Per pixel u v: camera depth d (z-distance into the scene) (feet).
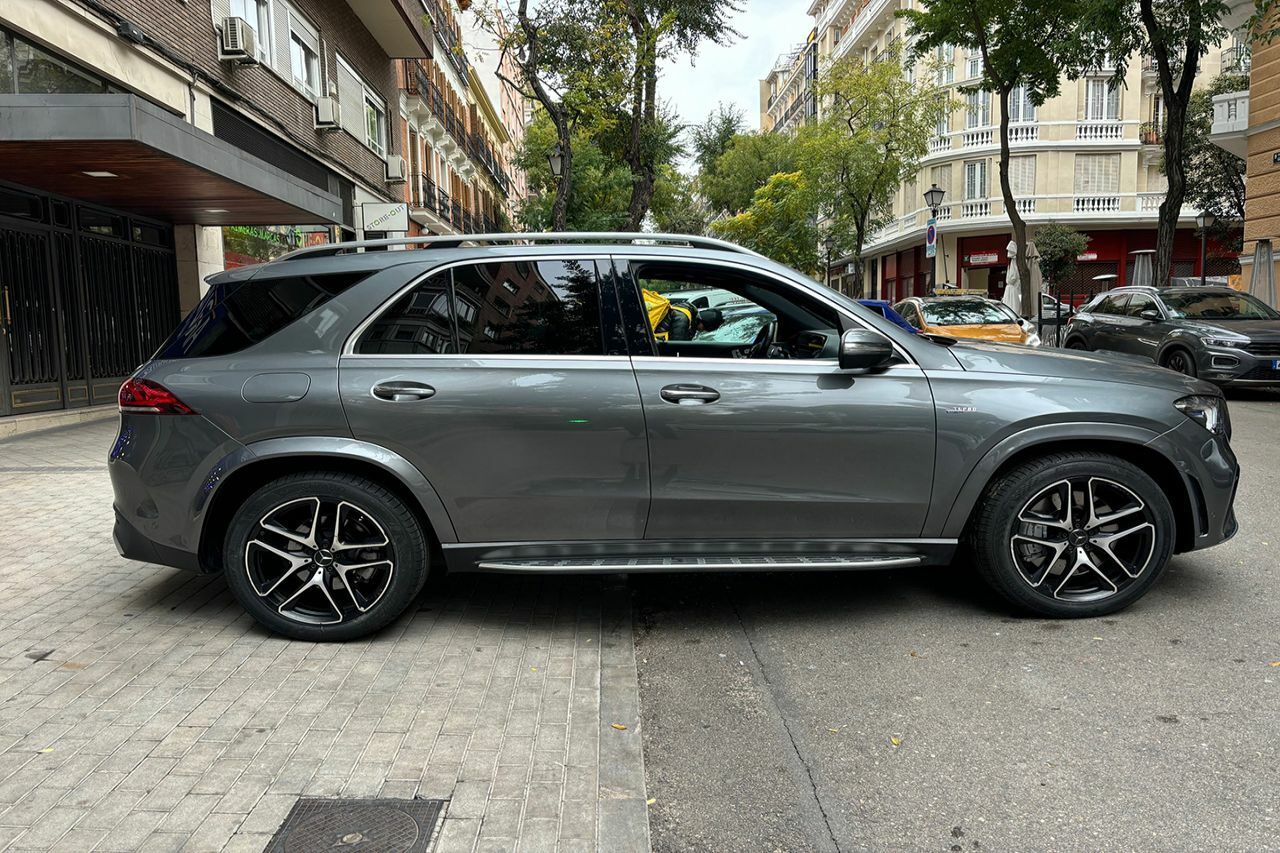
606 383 12.02
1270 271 60.03
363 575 12.50
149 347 42.78
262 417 11.80
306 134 57.77
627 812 8.11
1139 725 9.77
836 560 12.35
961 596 14.29
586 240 12.93
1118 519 12.73
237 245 51.37
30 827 7.72
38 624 12.91
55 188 34.45
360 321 12.16
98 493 21.86
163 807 8.05
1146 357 42.75
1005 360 12.91
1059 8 57.82
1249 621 12.78
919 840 7.79
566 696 10.53
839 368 12.33
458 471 11.95
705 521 12.30
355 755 9.03
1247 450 26.73
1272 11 58.18
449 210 110.63
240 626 12.87
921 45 64.80
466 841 7.55
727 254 12.73
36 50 31.30
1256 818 7.95
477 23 49.44
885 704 10.49
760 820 8.14
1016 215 65.46
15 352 33.12
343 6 65.92
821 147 93.66
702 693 10.89
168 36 39.81
